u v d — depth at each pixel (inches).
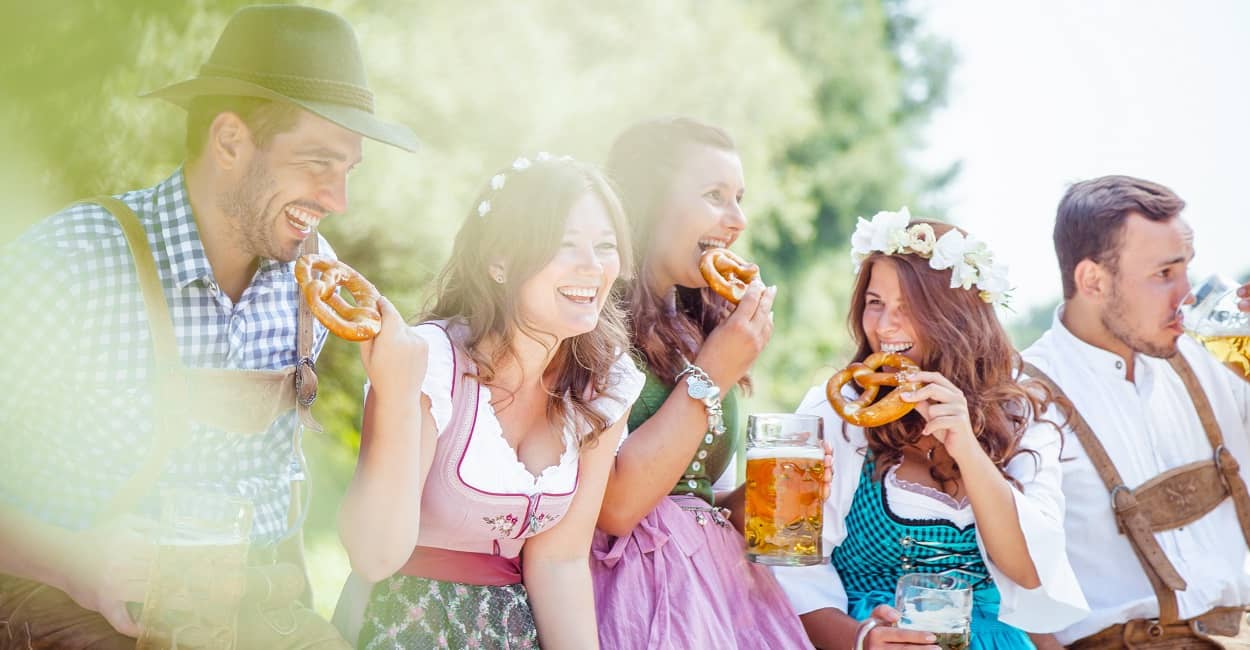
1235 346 136.5
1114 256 152.4
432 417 110.6
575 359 119.3
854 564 138.9
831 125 674.2
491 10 356.8
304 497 129.3
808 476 123.9
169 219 111.0
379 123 112.0
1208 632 148.7
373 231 323.6
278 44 108.7
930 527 134.6
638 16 442.3
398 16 339.9
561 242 112.2
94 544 103.0
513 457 113.3
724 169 140.6
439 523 112.8
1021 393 139.7
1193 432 155.3
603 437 120.0
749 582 134.3
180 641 95.0
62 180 250.4
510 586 116.9
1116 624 148.1
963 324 136.9
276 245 111.7
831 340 612.4
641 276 138.8
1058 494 138.9
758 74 532.4
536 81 362.9
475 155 347.9
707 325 147.0
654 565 129.0
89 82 252.5
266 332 116.2
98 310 106.7
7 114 243.6
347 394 326.6
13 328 104.2
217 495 97.0
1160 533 150.5
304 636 109.7
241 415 112.0
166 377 108.0
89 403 107.0
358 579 116.1
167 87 108.8
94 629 103.8
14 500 104.8
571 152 382.6
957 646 118.6
